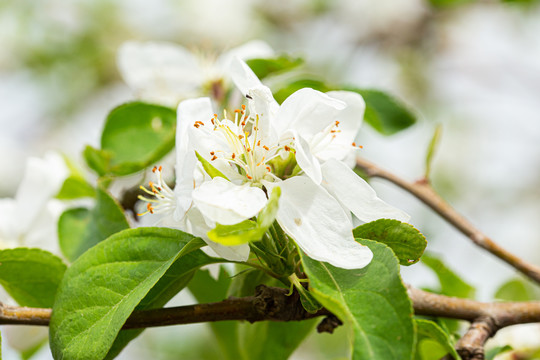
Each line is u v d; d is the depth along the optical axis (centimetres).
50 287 42
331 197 37
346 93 40
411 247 38
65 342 38
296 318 39
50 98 94
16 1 94
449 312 43
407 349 35
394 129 49
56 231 47
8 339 46
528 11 93
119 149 47
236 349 44
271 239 38
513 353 49
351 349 35
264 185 38
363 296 36
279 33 101
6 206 47
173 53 50
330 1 101
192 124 38
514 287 50
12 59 94
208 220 37
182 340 78
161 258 38
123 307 37
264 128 38
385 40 98
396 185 50
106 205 44
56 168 48
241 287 41
